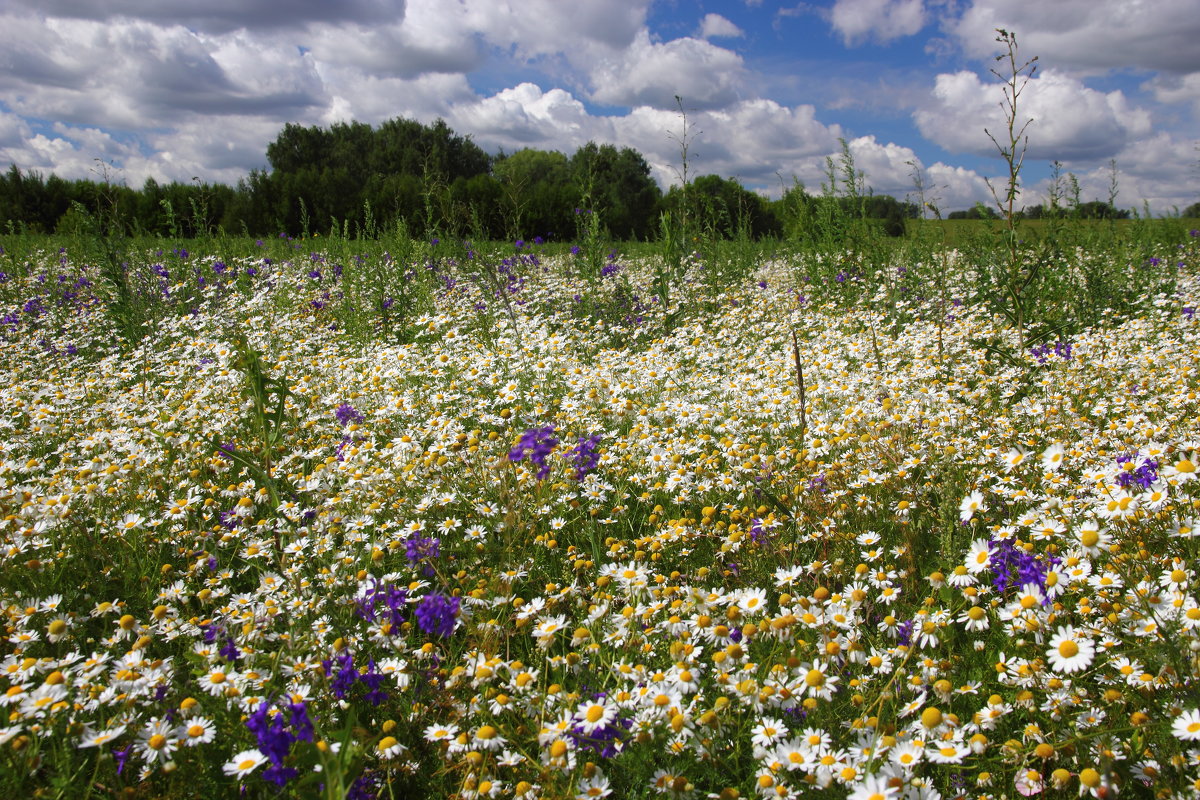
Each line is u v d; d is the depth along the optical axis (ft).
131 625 8.49
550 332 25.12
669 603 8.38
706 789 6.53
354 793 6.26
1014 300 19.88
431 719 7.48
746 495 12.21
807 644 7.39
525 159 151.74
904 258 30.91
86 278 36.68
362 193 87.71
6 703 7.07
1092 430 14.01
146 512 12.21
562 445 12.99
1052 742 6.55
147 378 22.25
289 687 7.43
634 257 50.14
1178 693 6.46
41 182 103.96
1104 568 8.10
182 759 6.79
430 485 12.57
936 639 7.72
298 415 17.03
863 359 20.17
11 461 15.21
